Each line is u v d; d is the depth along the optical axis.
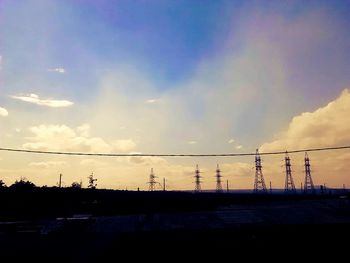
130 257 22.02
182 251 22.66
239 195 39.09
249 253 22.73
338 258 22.77
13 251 20.83
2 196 39.09
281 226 24.62
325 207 29.97
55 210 36.62
